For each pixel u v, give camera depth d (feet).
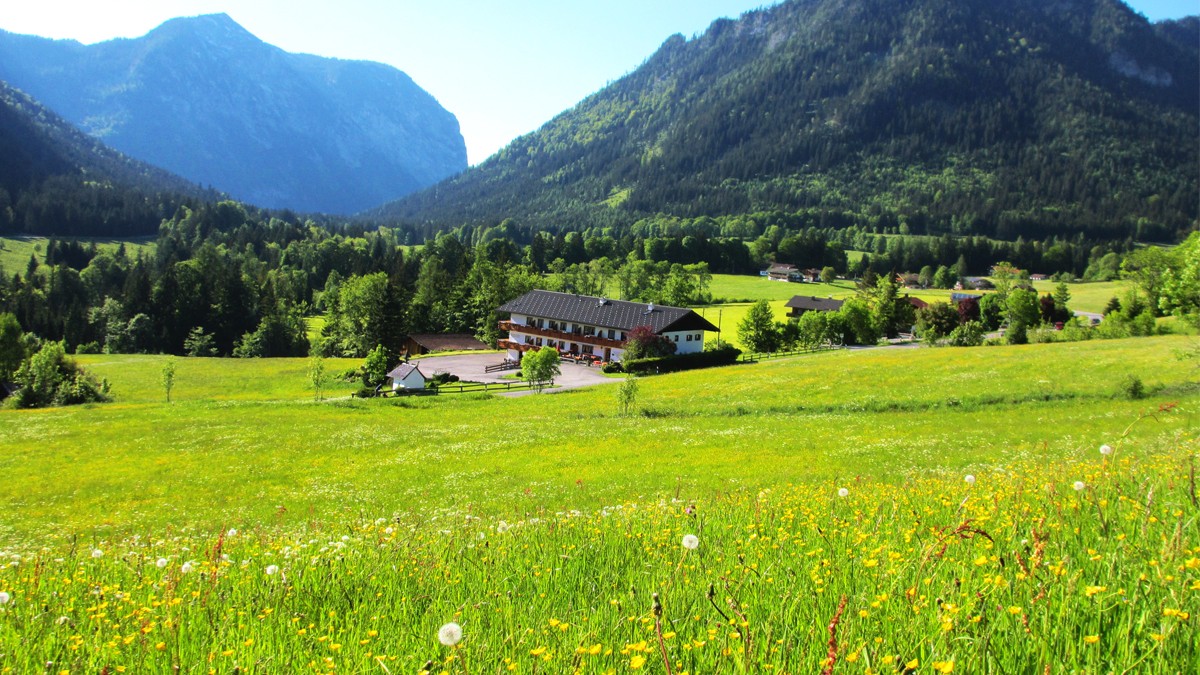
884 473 79.61
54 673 14.28
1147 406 113.70
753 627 13.53
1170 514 18.34
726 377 209.36
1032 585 13.50
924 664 10.57
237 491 98.17
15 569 29.84
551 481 92.22
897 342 358.02
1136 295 298.56
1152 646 10.79
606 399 185.88
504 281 411.34
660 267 510.58
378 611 17.63
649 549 23.75
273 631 16.60
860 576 17.15
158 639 16.14
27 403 228.63
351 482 100.94
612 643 14.16
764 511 30.07
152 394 257.96
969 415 124.88
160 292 452.35
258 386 275.18
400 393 225.15
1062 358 175.11
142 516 84.64
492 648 14.11
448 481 97.40
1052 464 42.14
